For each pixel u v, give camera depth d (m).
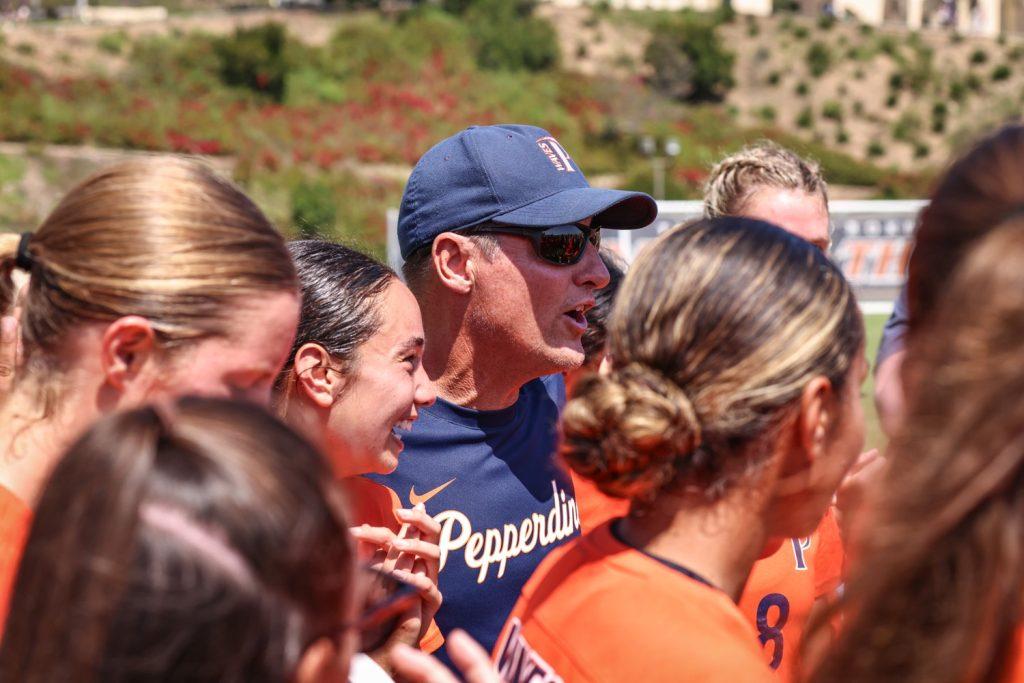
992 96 98.12
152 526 1.41
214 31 92.31
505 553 3.66
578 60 96.12
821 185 5.05
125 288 2.14
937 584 1.64
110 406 2.17
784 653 3.22
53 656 1.42
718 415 2.00
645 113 87.69
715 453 2.04
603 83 89.88
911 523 1.66
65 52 78.31
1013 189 1.80
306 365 2.95
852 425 2.13
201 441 1.49
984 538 1.62
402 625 2.86
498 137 3.74
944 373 1.69
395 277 3.20
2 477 2.18
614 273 4.52
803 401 2.02
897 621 1.65
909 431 1.73
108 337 2.14
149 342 2.15
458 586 3.56
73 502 1.46
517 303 3.64
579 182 3.85
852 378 2.12
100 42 81.19
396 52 86.38
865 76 97.88
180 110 72.44
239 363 2.22
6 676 1.47
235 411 1.58
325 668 1.54
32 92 69.00
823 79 97.31
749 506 2.10
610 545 2.23
